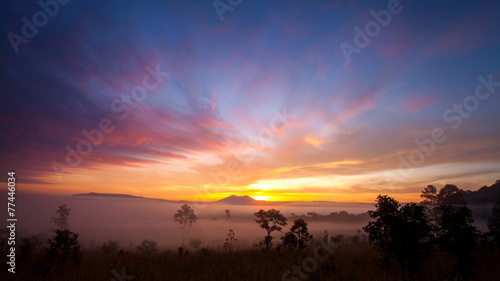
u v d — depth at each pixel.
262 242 20.92
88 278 9.95
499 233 10.60
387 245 8.91
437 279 8.38
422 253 8.19
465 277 8.01
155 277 10.21
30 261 13.16
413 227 8.16
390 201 9.19
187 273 11.04
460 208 8.50
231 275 10.34
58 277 9.99
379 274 9.39
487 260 10.26
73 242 13.68
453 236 8.19
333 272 10.26
